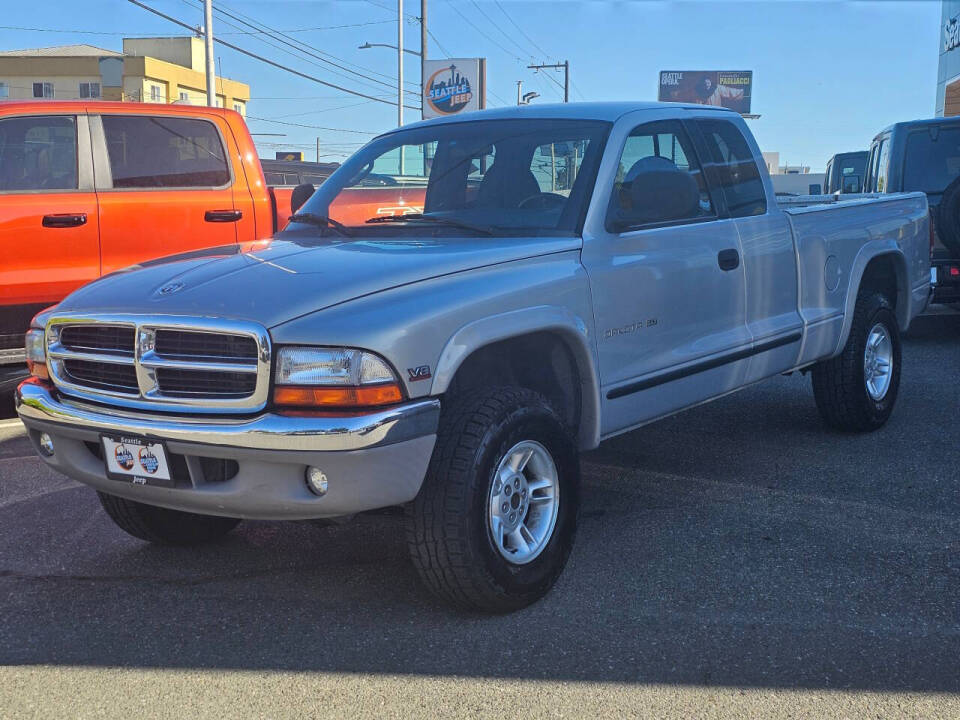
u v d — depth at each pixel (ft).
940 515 15.69
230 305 11.25
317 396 10.73
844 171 77.05
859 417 20.20
